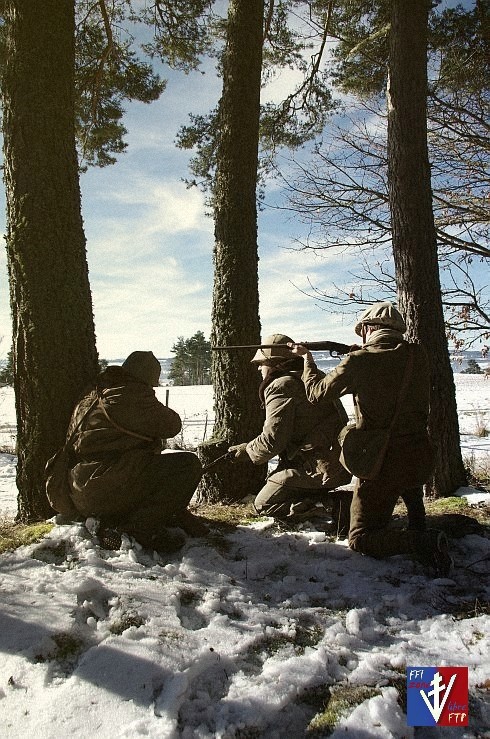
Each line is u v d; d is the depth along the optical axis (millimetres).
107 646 2428
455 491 5551
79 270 4250
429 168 5891
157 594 2906
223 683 2314
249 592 3131
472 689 2285
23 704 2150
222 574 3268
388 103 6012
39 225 4078
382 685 2309
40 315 4078
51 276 4102
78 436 3570
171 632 2584
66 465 3607
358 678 2348
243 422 5629
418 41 5824
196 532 3879
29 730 2029
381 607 3014
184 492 3668
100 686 2203
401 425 3500
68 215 4191
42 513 4109
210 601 2896
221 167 5910
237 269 5773
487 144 8086
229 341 5703
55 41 4121
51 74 4117
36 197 4078
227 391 5691
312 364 3838
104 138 9352
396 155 5848
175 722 2035
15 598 2770
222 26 8836
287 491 4352
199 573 3219
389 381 3479
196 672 2311
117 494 3518
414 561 3611
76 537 3494
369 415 3516
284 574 3443
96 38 8438
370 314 3736
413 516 3822
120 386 3582
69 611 2676
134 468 3531
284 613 2893
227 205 5848
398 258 5812
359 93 8883
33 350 4086
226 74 5945
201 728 2047
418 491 3818
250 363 5719
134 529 3502
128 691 2186
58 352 4105
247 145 5875
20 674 2289
